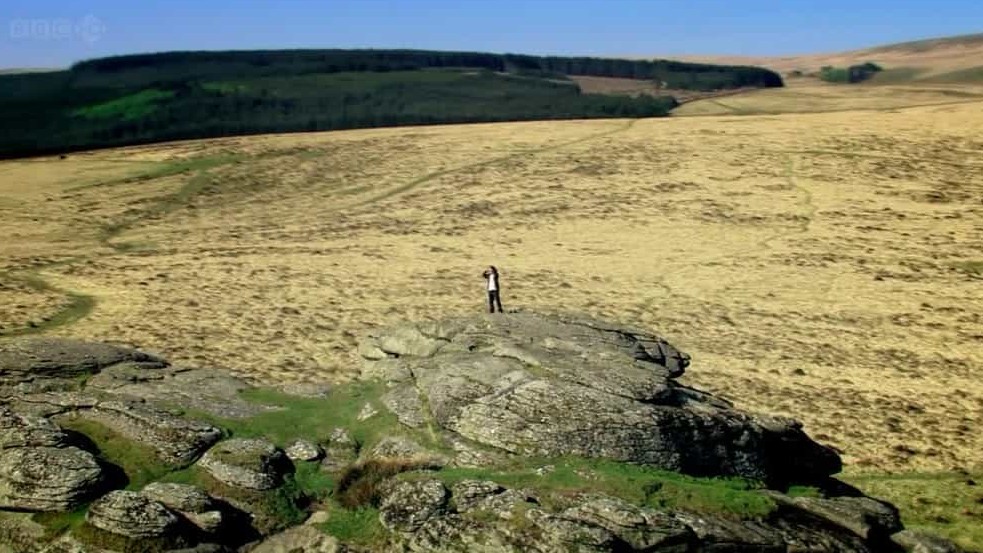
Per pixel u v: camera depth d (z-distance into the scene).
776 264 69.75
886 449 37.66
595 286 65.19
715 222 81.50
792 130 113.38
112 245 78.81
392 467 23.78
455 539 20.41
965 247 71.81
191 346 50.56
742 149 105.50
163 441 24.48
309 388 30.17
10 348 30.50
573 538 19.55
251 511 22.52
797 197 87.25
